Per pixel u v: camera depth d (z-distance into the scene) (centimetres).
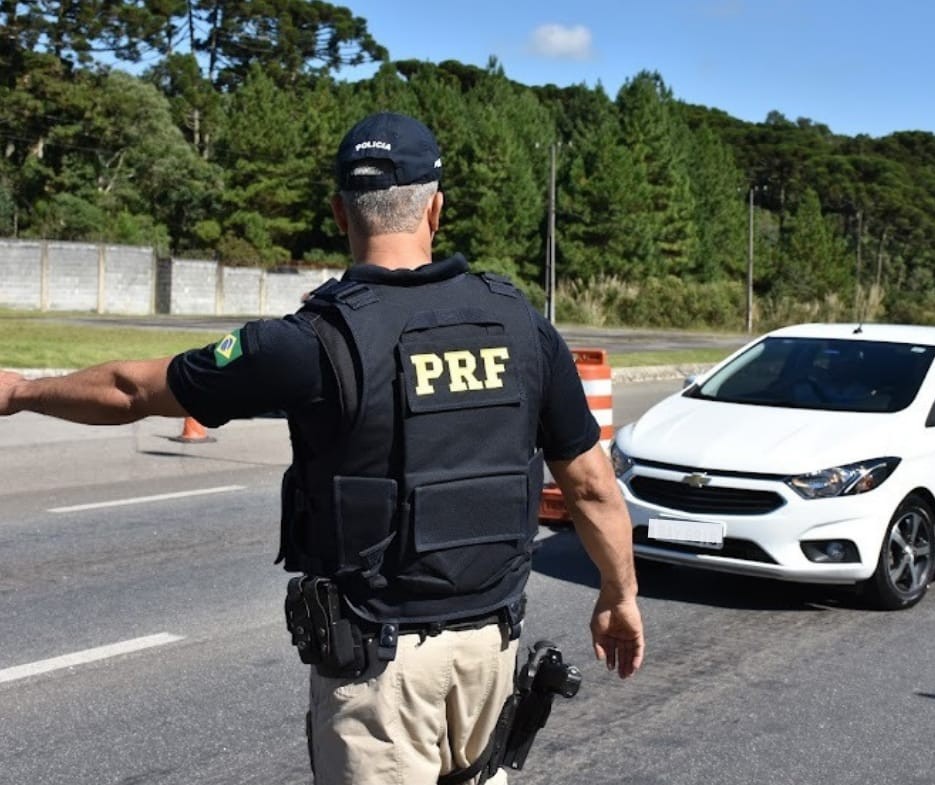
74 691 529
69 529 865
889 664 596
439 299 245
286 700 522
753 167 15288
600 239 8481
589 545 269
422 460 236
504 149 8106
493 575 242
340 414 234
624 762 466
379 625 237
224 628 627
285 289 6838
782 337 859
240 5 10850
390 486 235
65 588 701
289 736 482
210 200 7638
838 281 10744
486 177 8062
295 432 242
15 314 5331
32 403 244
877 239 13962
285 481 247
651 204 8988
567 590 729
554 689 264
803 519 673
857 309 7331
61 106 7081
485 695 247
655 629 653
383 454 235
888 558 690
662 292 6975
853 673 581
